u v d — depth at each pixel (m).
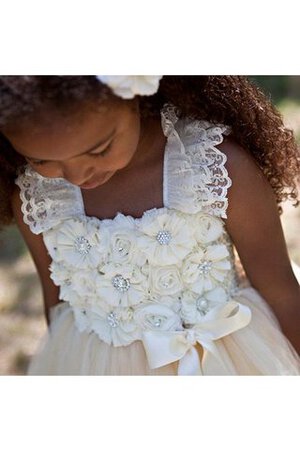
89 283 1.67
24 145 1.36
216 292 1.68
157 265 1.62
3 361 2.79
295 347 1.79
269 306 1.76
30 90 1.31
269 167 1.71
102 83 1.33
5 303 3.07
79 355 1.74
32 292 3.12
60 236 1.66
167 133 1.60
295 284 1.74
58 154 1.36
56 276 1.71
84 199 1.66
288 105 4.04
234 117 1.64
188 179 1.59
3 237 3.36
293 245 3.17
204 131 1.61
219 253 1.64
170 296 1.65
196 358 1.64
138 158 1.60
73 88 1.31
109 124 1.37
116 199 1.64
